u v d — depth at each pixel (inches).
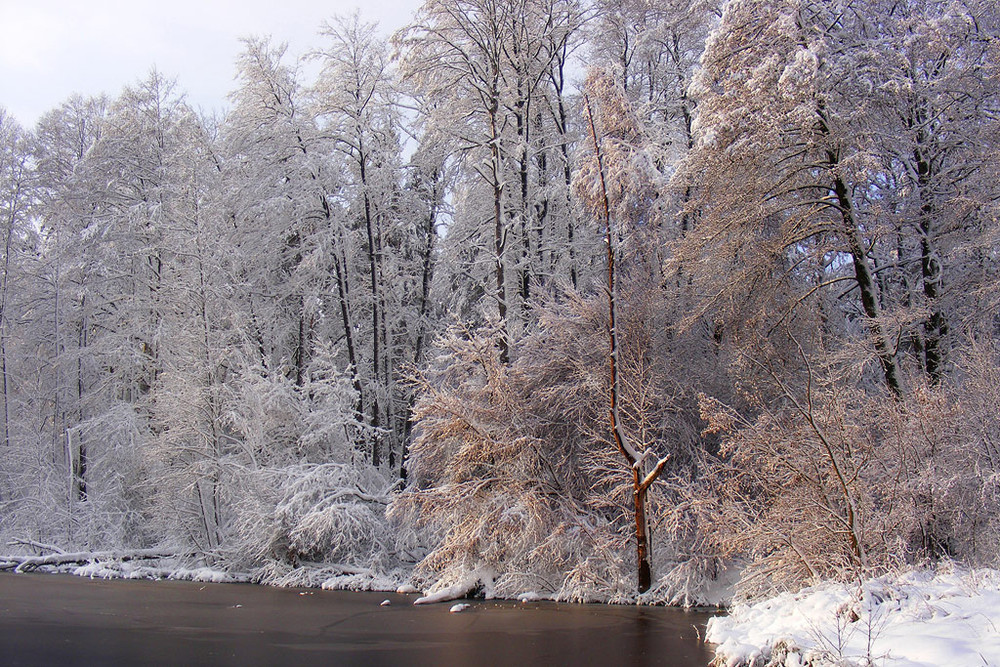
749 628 367.2
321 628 457.1
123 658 369.1
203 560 791.1
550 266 873.5
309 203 944.3
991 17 636.7
